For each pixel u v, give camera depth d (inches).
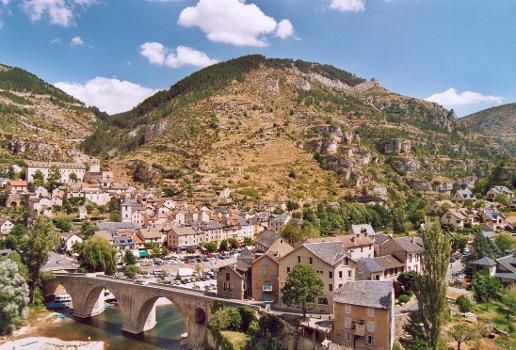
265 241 5639.8
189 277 5871.1
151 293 4156.0
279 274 3769.7
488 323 3462.1
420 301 3026.6
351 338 2984.7
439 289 2945.4
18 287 4340.6
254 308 3560.5
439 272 2952.8
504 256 4948.3
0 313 4146.2
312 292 3334.2
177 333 4288.9
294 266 3663.9
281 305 3695.9
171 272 6314.0
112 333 4286.4
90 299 4790.8
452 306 3745.1
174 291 4008.4
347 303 3009.4
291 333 3198.8
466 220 6875.0
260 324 3371.1
